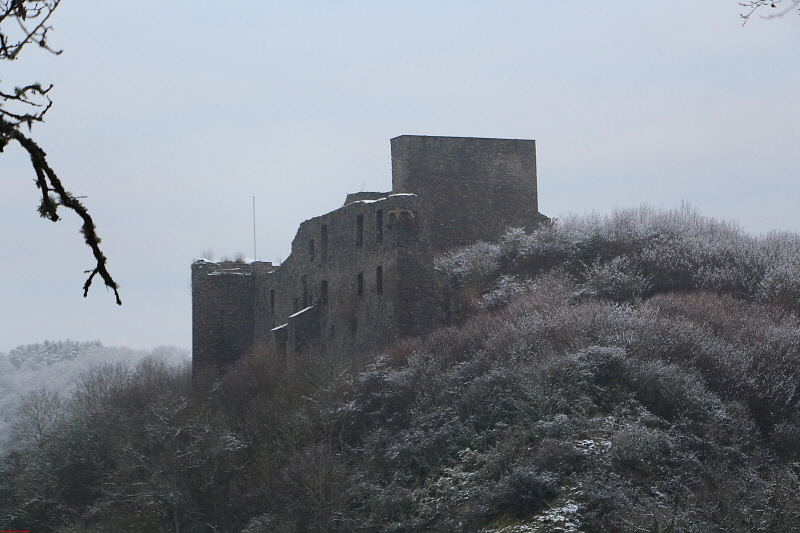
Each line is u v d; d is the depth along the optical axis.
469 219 143.88
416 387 105.88
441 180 143.38
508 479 81.88
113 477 101.81
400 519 86.31
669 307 110.75
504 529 77.06
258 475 97.25
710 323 107.06
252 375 125.75
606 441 85.50
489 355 105.94
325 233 137.00
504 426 92.44
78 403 132.38
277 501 91.75
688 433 87.00
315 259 138.50
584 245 132.50
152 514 93.31
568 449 84.12
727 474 81.19
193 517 96.00
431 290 124.19
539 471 82.69
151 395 130.25
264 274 150.50
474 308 122.25
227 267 153.00
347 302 131.38
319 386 109.94
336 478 92.69
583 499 77.81
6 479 120.00
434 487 88.69
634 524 71.69
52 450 113.56
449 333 116.06
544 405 92.25
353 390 109.62
